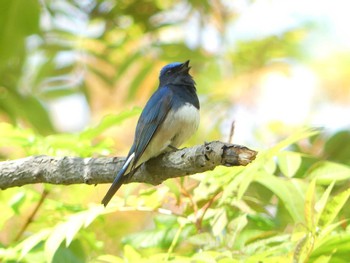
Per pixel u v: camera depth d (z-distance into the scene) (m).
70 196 10.69
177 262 7.61
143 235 9.81
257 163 8.34
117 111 19.06
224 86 17.62
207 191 9.26
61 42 17.14
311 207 7.59
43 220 10.04
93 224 10.95
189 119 10.86
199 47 17.70
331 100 18.31
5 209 9.98
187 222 8.95
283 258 7.64
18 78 16.83
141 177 9.07
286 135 16.72
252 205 9.62
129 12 17.53
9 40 16.03
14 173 9.19
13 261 8.96
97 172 9.00
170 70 11.52
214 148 7.82
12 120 16.39
